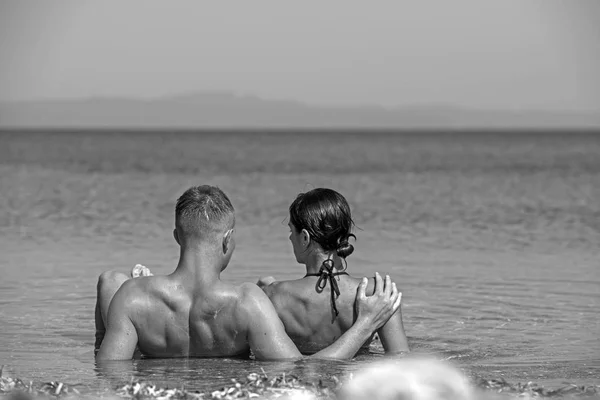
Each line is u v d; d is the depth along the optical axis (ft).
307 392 12.07
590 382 13.44
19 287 24.18
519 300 22.72
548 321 19.72
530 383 12.83
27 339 17.21
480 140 359.87
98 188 68.95
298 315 15.70
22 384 12.67
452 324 19.31
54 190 66.13
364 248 35.17
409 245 36.27
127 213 49.47
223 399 11.82
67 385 12.52
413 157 153.69
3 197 59.31
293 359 14.44
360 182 80.59
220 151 182.39
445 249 34.91
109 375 13.43
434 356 15.64
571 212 52.80
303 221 15.65
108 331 14.47
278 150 195.00
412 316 20.36
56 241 36.35
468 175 93.71
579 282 26.00
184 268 14.46
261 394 11.97
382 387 12.48
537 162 132.05
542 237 39.58
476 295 23.52
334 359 14.51
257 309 14.39
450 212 52.60
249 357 14.73
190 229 14.38
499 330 18.63
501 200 61.57
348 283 15.67
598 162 132.36
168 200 58.39
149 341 14.47
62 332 17.95
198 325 14.38
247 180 81.41
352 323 15.49
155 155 152.97
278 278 26.03
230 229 14.53
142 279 14.66
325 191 15.81
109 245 34.88
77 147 204.44
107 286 16.48
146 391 12.09
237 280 25.62
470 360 15.47
